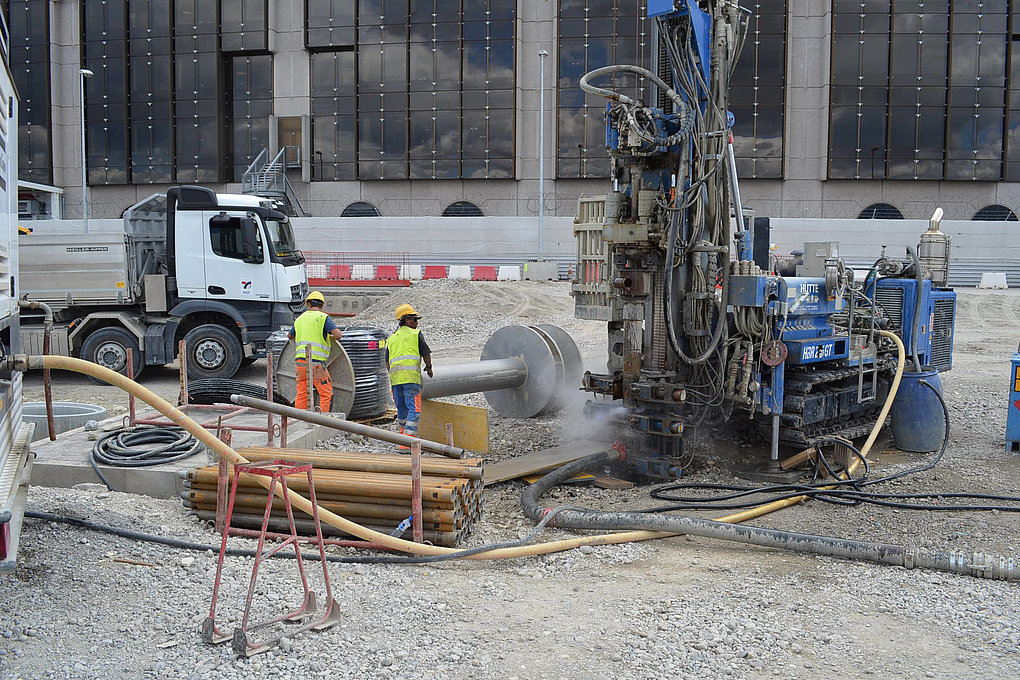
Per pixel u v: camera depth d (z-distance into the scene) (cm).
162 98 4206
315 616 484
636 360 838
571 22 4016
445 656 445
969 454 955
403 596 524
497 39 4050
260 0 4116
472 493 682
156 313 1484
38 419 984
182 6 4159
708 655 450
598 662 442
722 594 545
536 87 4078
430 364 911
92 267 1448
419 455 616
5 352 496
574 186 4097
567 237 3822
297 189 4259
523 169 4116
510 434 1018
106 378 463
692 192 776
